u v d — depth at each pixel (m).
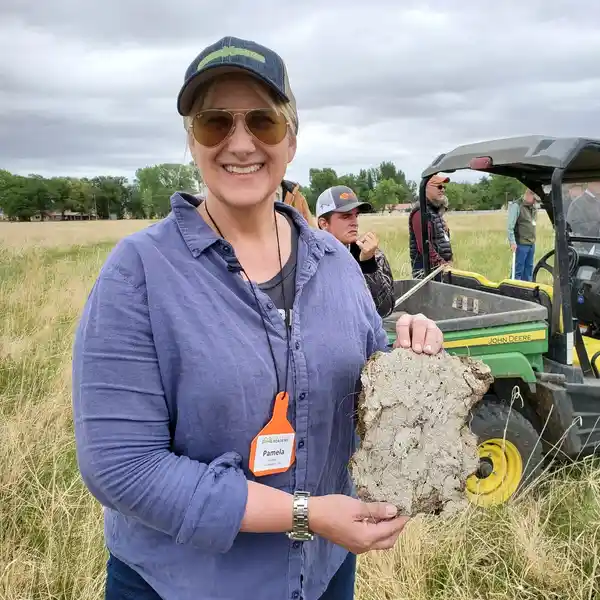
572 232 3.92
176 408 1.20
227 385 1.18
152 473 1.13
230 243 1.31
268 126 1.24
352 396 1.40
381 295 3.69
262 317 1.25
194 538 1.14
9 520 3.02
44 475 3.39
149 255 1.19
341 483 1.49
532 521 3.00
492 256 11.27
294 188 3.99
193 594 1.30
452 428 1.35
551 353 3.34
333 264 1.43
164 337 1.17
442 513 1.30
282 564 1.33
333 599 1.56
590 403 3.30
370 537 1.24
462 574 2.71
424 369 1.39
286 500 1.20
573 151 3.08
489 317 3.27
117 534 1.38
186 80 1.20
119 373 1.14
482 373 1.41
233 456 1.21
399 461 1.29
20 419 3.86
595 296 3.77
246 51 1.20
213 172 1.27
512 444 3.27
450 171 3.87
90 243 17.86
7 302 6.82
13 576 2.64
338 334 1.34
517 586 2.58
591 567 2.76
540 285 3.73
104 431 1.13
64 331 6.06
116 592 1.39
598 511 3.01
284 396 1.25
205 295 1.21
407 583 2.63
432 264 4.53
